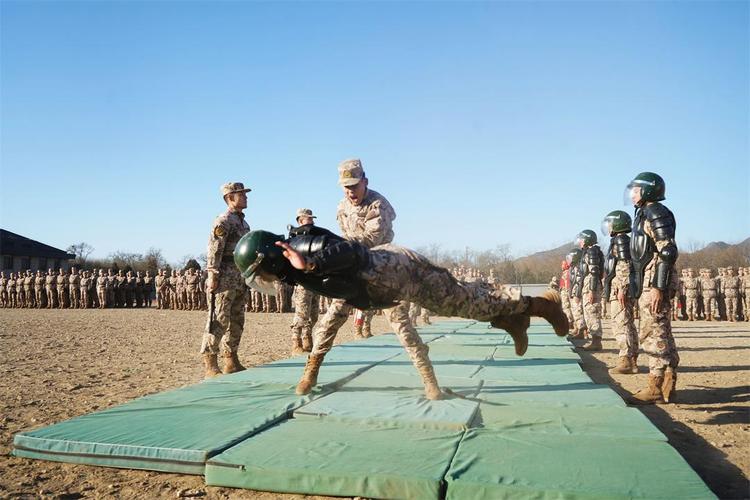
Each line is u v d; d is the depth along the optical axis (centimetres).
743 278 2356
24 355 1158
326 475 351
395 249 436
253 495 363
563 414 488
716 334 1644
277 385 618
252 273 411
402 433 436
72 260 6569
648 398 636
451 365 774
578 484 325
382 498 342
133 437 425
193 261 3375
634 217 663
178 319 2433
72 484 384
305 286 416
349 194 527
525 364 786
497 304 456
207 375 790
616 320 869
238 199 786
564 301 1609
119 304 3631
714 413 587
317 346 570
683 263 4250
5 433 522
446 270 450
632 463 362
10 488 375
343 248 399
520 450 390
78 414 604
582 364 990
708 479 392
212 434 430
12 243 5934
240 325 812
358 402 522
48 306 3622
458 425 446
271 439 420
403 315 534
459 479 333
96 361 1061
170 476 396
